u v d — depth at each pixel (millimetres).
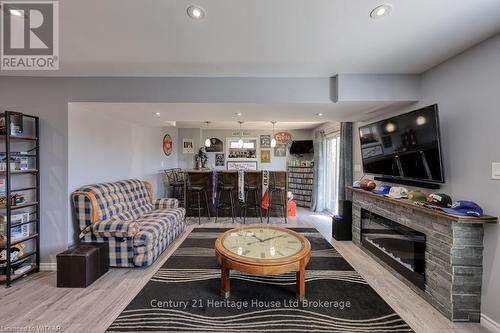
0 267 2512
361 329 1848
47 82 2869
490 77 1947
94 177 3402
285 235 2742
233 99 2910
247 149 7410
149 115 3672
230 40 2059
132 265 2836
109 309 2074
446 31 1890
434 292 2137
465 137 2170
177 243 3709
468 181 2133
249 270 2037
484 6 1583
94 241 2855
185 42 2092
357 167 4172
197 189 5098
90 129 3320
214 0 1536
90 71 2736
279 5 1593
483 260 1938
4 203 2516
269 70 2719
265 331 1810
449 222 1981
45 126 2875
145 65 2572
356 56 2352
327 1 1555
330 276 2674
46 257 2891
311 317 1975
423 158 2408
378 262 3033
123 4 1578
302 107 3158
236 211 5434
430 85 2629
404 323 1925
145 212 3906
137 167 4715
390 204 2850
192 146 7160
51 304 2150
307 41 2074
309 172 6660
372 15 1697
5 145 2633
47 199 2885
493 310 1867
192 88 2908
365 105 3037
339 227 3879
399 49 2205
